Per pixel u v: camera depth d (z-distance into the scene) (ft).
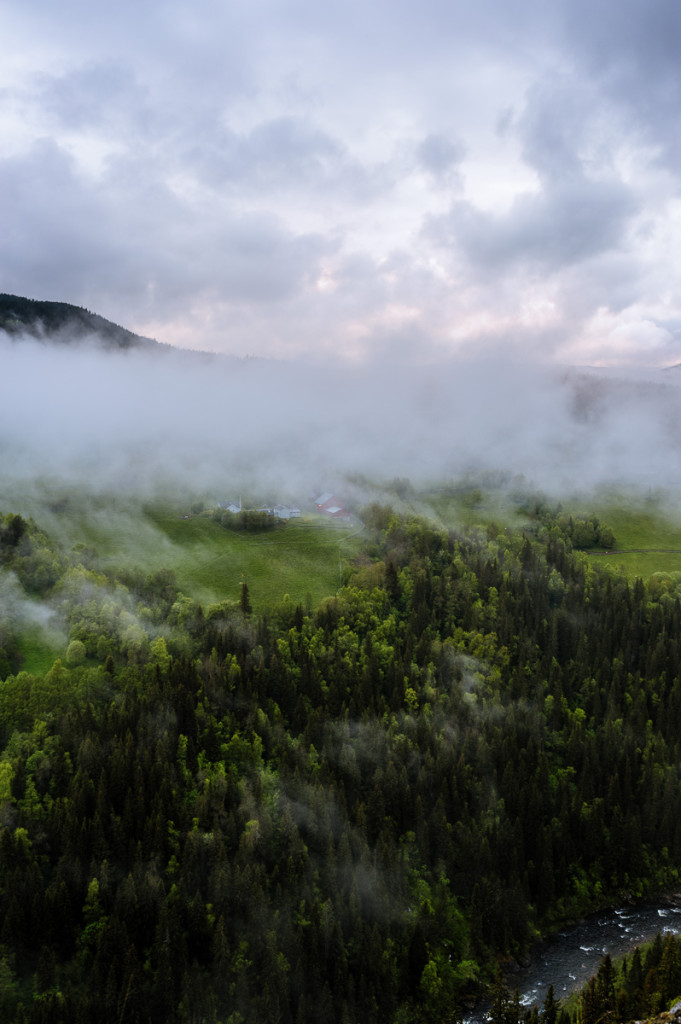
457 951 508.94
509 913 530.68
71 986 427.74
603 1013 398.21
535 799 583.58
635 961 444.96
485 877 536.83
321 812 528.22
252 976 450.30
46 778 508.94
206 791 517.55
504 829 561.43
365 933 480.23
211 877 475.72
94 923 445.37
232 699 598.34
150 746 533.55
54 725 542.98
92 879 458.09
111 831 481.05
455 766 599.16
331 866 499.10
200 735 554.87
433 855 554.05
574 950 526.98
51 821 476.54
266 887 487.61
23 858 456.04
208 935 456.86
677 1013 382.42
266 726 581.94
